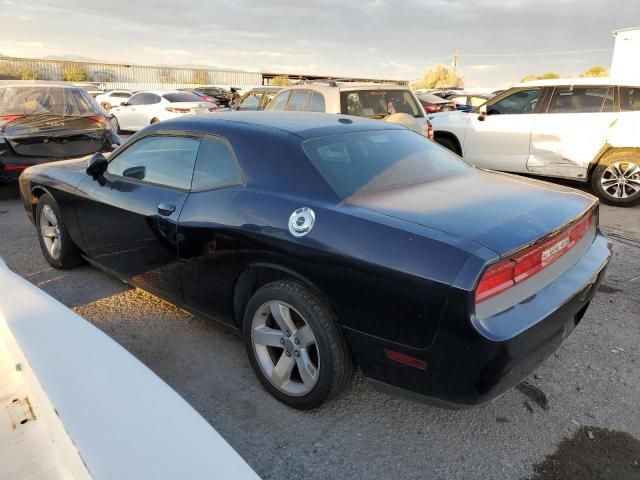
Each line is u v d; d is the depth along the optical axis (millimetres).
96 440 1445
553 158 7859
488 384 2170
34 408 1588
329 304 2486
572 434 2631
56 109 7656
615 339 3557
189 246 3107
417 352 2244
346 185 2723
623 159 7312
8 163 6973
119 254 3799
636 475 2365
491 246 2191
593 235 3160
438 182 3055
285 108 8539
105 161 3930
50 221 4602
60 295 4168
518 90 8211
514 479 2344
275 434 2617
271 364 2852
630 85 7250
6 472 1361
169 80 42000
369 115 7859
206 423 1670
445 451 2514
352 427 2672
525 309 2289
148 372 1866
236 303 3016
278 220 2654
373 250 2316
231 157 3041
